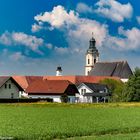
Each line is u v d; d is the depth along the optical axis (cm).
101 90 17612
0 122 6128
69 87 16362
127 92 14850
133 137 4381
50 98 15088
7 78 14688
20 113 8288
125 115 7762
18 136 4428
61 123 5931
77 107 10894
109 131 4984
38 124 5772
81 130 4944
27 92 16600
